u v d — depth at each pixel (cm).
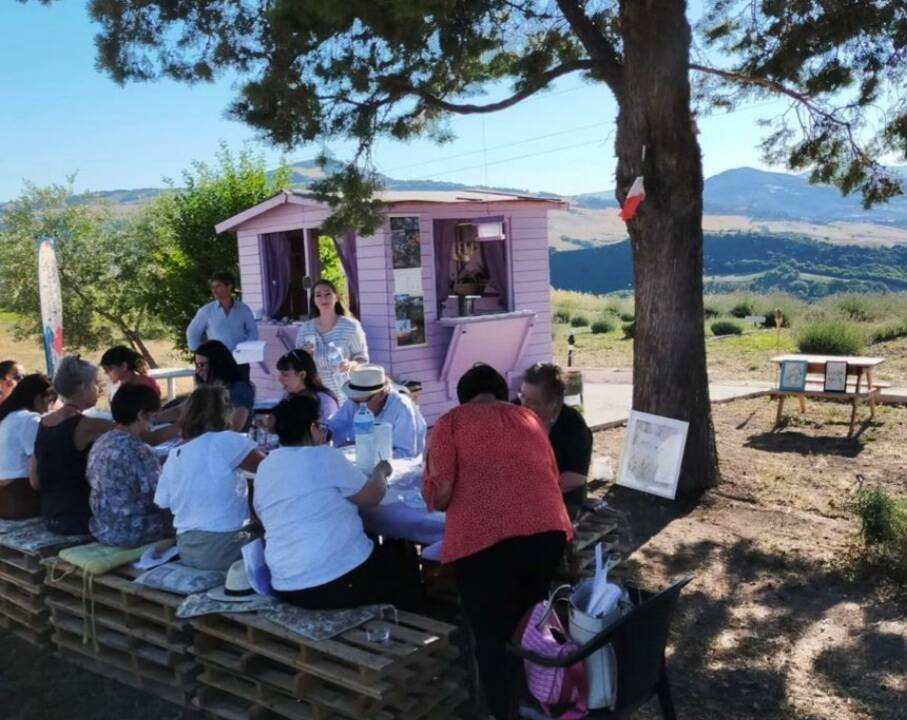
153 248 1642
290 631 351
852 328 1566
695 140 681
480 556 337
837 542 589
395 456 514
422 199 898
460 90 809
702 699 398
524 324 968
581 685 304
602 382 1354
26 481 516
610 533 494
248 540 425
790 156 845
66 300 1672
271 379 1015
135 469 457
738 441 905
